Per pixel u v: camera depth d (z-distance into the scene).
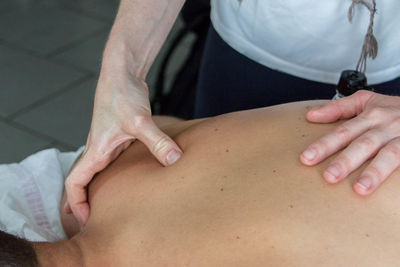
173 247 0.69
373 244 0.62
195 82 1.83
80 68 2.67
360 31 0.89
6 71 2.61
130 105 0.81
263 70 1.03
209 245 0.66
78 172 0.85
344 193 0.66
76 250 0.76
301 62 0.97
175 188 0.75
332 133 0.69
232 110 1.14
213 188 0.72
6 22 3.12
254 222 0.66
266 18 0.95
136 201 0.77
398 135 0.68
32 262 0.69
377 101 0.74
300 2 0.89
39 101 2.39
